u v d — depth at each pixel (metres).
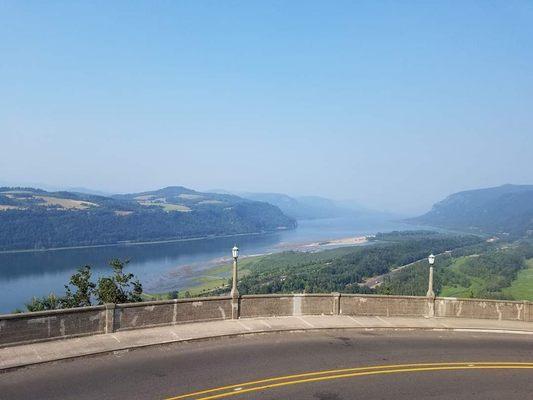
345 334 16.69
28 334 13.34
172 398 10.36
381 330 17.55
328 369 12.70
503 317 20.22
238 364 12.83
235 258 17.48
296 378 11.90
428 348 15.34
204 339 15.07
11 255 150.12
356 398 10.80
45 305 25.94
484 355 14.80
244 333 15.80
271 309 18.08
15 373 11.63
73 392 10.54
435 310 19.83
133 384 11.12
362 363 13.37
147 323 15.62
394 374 12.55
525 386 12.08
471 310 20.03
